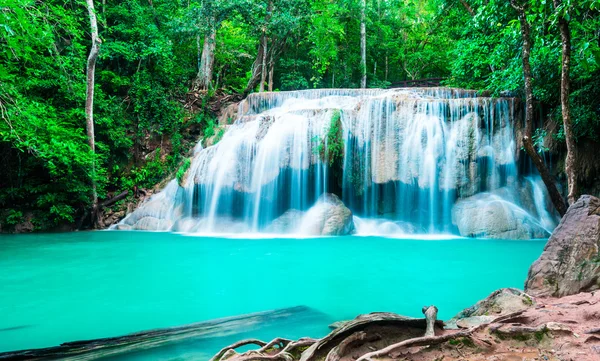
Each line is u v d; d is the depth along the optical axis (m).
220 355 2.91
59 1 17.56
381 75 36.84
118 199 17.25
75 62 17.12
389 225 13.52
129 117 19.41
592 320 3.13
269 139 14.70
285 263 8.10
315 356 2.71
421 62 34.53
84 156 14.75
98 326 4.43
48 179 16.19
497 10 11.21
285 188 14.42
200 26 21.20
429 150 13.89
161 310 5.02
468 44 16.11
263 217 14.20
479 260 8.34
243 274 7.17
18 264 8.31
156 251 9.78
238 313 4.84
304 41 28.67
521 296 3.93
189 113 20.84
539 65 11.19
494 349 2.75
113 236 13.06
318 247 10.27
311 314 4.76
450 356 2.64
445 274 7.09
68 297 5.71
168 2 23.36
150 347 3.58
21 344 3.90
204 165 15.21
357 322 3.02
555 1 6.70
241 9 20.75
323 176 14.22
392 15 35.41
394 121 14.41
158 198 16.56
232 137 15.64
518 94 14.14
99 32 20.38
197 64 26.25
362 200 14.54
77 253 9.65
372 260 8.38
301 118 14.78
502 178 13.52
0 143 15.37
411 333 3.07
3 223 14.80
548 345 2.75
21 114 12.94
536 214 12.91
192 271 7.47
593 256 4.22
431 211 13.67
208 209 14.82
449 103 14.20
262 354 2.77
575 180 6.74
